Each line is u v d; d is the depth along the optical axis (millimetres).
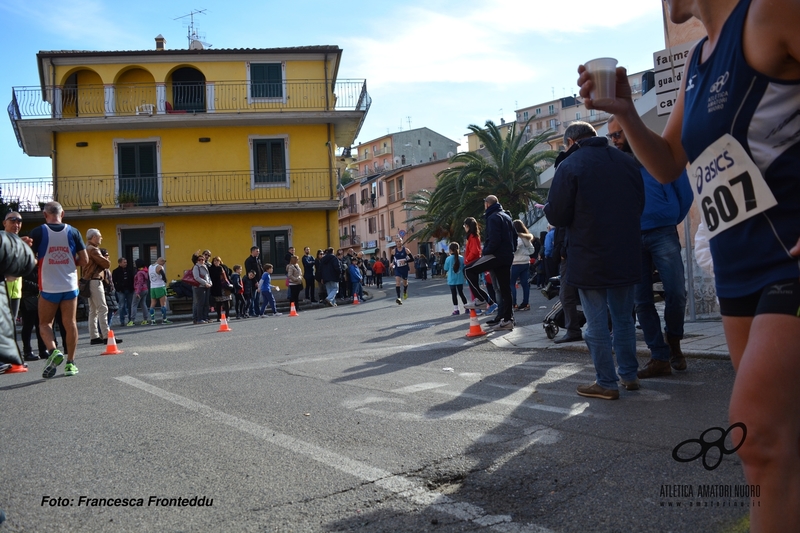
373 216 79062
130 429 4676
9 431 4777
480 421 4453
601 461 3479
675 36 10703
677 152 2373
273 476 3500
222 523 2902
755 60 1808
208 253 18672
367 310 18469
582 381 5719
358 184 83000
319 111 28656
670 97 6629
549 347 7754
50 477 3639
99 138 28531
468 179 36969
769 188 1812
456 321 12133
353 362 7520
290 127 29234
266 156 29188
